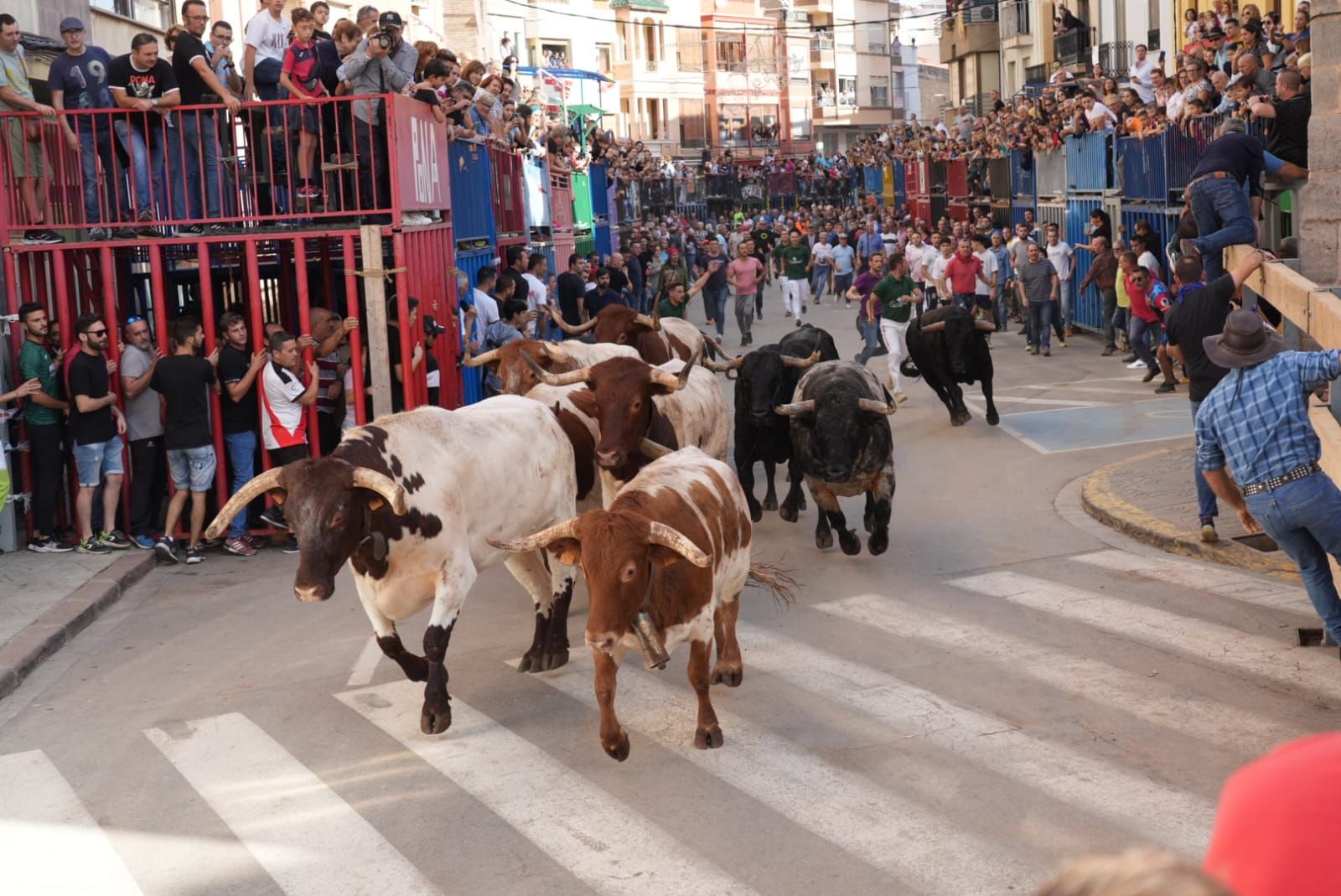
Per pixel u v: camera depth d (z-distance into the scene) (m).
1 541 11.31
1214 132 18.19
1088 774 6.05
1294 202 13.48
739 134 85.31
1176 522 10.27
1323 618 7.11
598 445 8.48
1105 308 21.41
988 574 9.53
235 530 11.36
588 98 68.31
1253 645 7.67
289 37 13.59
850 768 6.28
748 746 6.61
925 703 7.05
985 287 22.89
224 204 12.15
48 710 7.75
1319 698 6.84
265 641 8.91
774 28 88.75
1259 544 9.59
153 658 8.67
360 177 12.22
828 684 7.42
